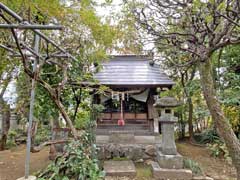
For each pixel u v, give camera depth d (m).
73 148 3.87
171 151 5.98
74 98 7.21
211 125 9.46
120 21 4.53
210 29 2.99
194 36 3.26
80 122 7.05
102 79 8.01
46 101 6.11
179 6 3.24
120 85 7.76
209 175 5.74
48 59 4.32
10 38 4.07
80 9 5.25
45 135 8.27
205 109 9.08
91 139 5.29
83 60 6.49
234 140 3.59
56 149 6.62
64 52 4.33
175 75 10.12
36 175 4.34
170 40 3.88
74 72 6.41
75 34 5.54
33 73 3.83
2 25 2.69
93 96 8.23
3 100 9.15
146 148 7.25
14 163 6.52
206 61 3.60
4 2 3.33
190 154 7.68
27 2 3.46
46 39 3.66
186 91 9.41
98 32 5.89
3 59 5.74
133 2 3.53
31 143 4.21
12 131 10.61
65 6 4.78
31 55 3.99
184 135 10.50
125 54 9.20
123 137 7.63
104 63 8.95
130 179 5.51
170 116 6.18
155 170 5.66
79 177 3.60
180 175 5.55
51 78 6.07
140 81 7.98
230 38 3.15
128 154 7.21
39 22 4.20
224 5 2.63
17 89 7.42
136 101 8.88
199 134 10.06
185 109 9.98
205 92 3.70
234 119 7.43
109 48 7.05
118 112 8.82
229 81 8.11
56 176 3.65
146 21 3.55
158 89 8.55
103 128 8.58
